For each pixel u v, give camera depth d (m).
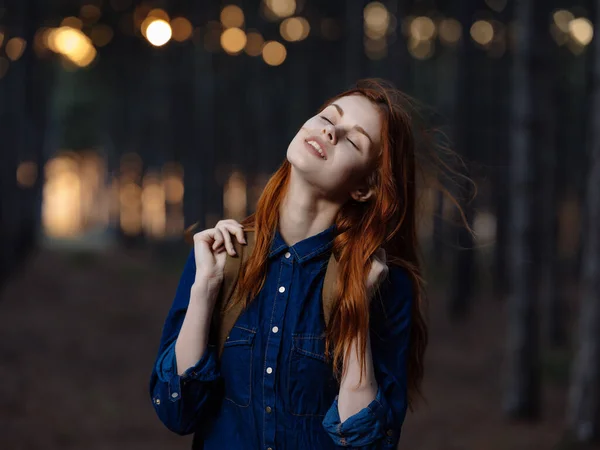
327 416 1.64
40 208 26.89
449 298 15.71
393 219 1.77
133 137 26.25
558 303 13.95
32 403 8.09
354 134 1.67
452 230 15.41
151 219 30.02
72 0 17.72
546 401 9.93
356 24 17.80
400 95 1.80
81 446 6.92
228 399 1.69
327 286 1.68
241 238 1.71
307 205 1.70
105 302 14.79
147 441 7.27
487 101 20.31
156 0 19.05
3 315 12.54
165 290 17.36
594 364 6.96
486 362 12.09
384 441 1.66
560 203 22.75
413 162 1.80
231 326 1.69
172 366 1.68
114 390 8.98
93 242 30.00
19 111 16.47
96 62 21.58
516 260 9.02
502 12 19.59
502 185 19.16
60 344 10.95
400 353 1.78
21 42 16.53
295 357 1.66
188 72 22.95
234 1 21.53
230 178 26.48
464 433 8.31
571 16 19.62
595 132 6.77
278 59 22.48
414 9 19.23
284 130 23.56
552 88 17.22
